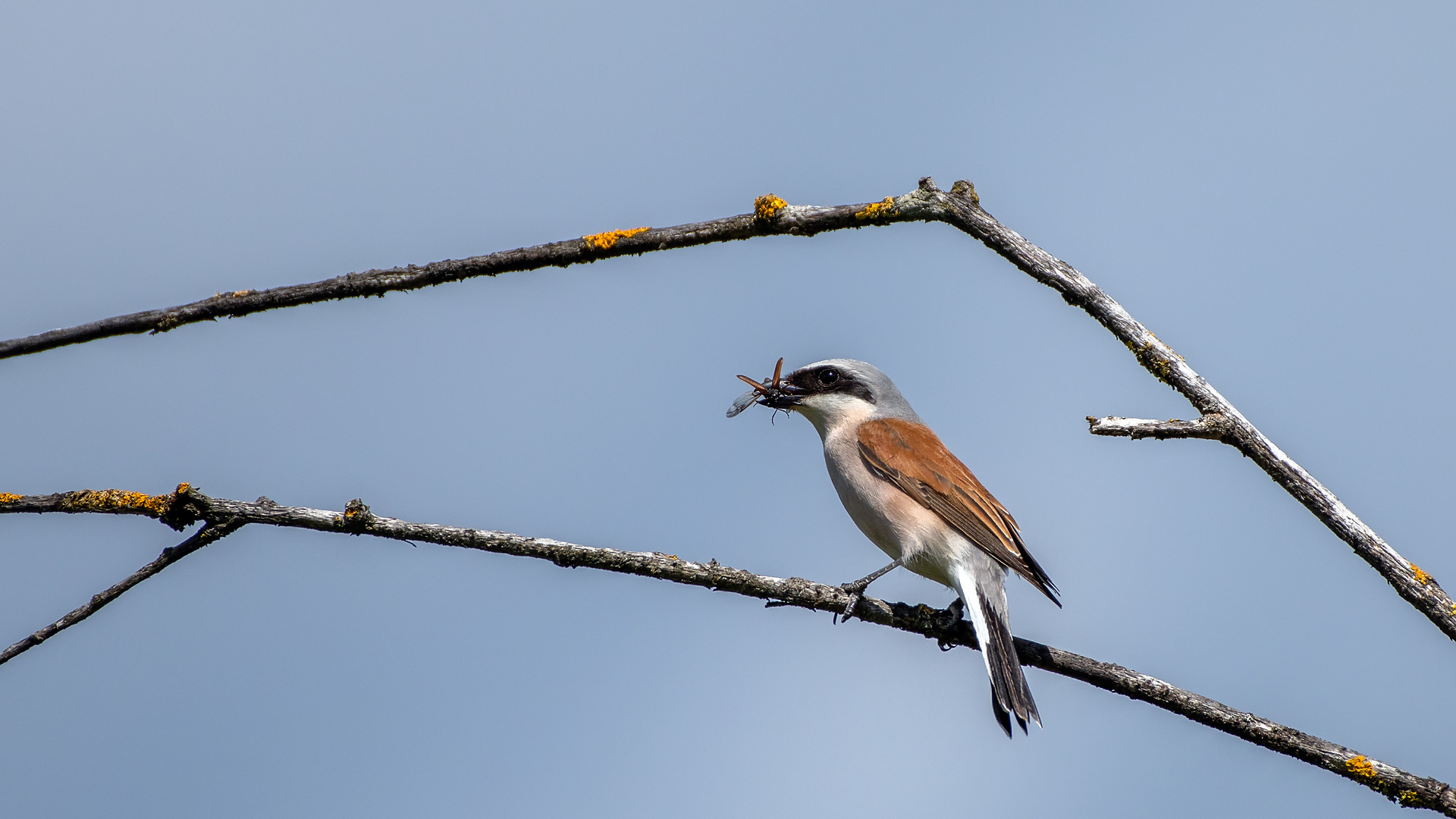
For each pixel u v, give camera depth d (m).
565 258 7.87
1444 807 6.88
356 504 7.77
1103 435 7.04
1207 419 6.93
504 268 7.93
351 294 7.96
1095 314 7.34
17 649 7.14
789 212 7.75
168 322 8.04
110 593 7.47
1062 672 9.06
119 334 8.12
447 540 7.96
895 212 7.64
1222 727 7.77
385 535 7.84
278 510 7.73
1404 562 6.62
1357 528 6.71
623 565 8.40
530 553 8.13
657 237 7.90
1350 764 7.22
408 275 7.95
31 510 7.73
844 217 7.71
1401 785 7.07
